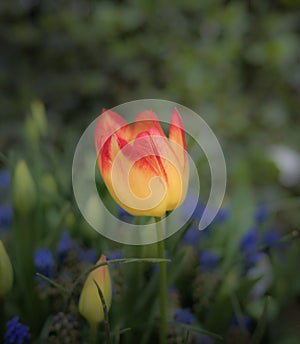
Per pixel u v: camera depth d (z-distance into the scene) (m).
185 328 0.56
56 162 0.71
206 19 1.62
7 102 1.44
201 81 1.53
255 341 0.56
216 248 0.69
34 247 0.59
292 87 1.77
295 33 1.83
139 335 0.56
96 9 1.68
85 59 1.62
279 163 1.39
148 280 0.58
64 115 1.56
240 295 0.61
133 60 1.59
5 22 1.68
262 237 0.71
